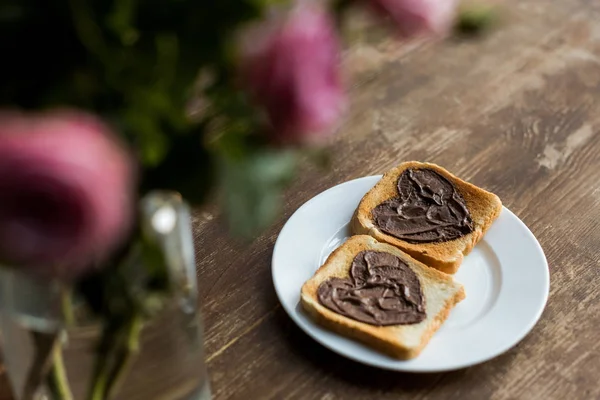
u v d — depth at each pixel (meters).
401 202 0.74
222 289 0.69
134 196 0.45
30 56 0.43
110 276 0.47
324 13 0.42
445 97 0.89
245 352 0.65
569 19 0.99
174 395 0.58
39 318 0.50
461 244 0.70
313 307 0.64
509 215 0.73
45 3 0.43
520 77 0.91
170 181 0.46
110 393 0.54
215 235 0.73
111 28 0.43
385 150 0.82
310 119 0.39
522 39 0.96
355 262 0.68
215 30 0.43
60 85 0.43
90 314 0.50
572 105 0.88
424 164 0.77
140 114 0.43
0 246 0.39
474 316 0.66
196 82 0.45
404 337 0.63
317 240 0.72
